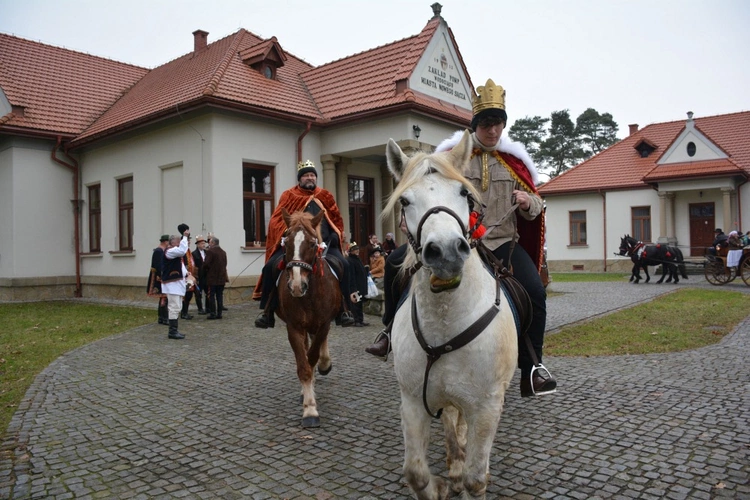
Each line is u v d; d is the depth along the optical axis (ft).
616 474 12.42
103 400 19.86
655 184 94.02
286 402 19.27
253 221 51.08
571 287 64.95
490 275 9.98
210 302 39.96
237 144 48.80
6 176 57.93
